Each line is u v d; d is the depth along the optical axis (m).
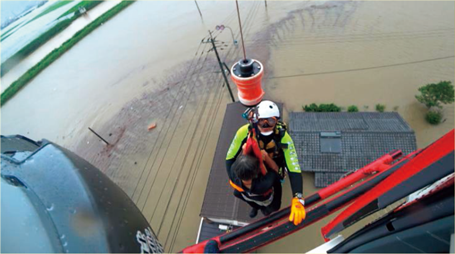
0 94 41.16
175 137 27.31
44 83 41.03
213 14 44.50
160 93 32.84
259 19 39.78
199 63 35.31
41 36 51.66
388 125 19.33
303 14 38.00
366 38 31.39
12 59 48.56
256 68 3.23
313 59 30.72
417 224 1.44
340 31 33.47
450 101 20.67
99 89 36.72
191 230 20.27
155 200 22.75
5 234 1.50
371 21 33.59
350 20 34.69
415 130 21.94
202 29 41.44
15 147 3.35
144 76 36.38
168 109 30.41
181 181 23.58
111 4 58.47
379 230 1.80
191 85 32.53
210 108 29.17
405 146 17.95
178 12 48.00
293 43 33.66
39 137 33.75
